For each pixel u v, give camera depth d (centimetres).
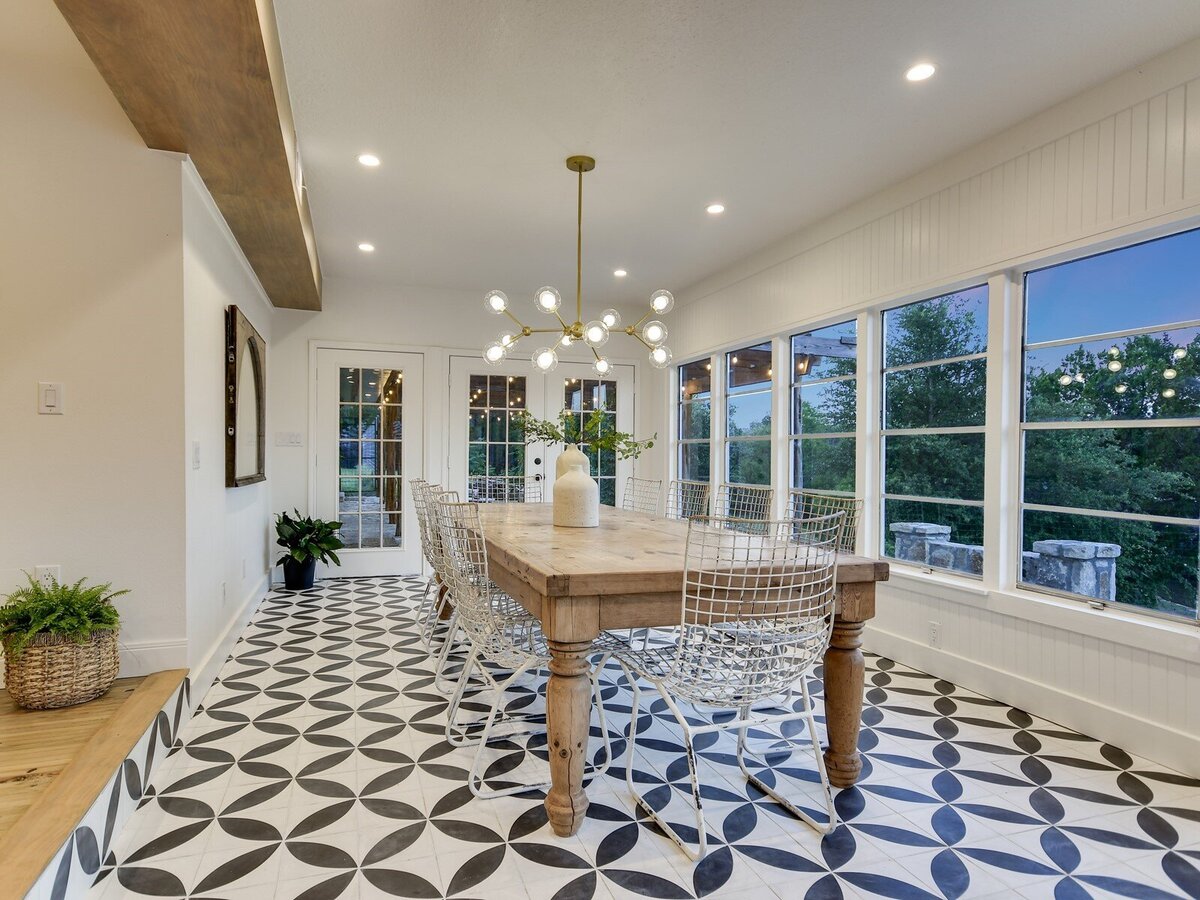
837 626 220
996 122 284
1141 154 240
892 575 352
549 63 242
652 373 639
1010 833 193
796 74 248
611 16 215
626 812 204
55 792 167
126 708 221
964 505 321
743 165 327
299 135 297
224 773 223
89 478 251
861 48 232
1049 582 283
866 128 290
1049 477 284
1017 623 288
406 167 330
